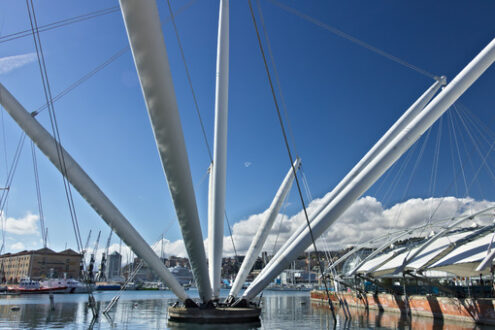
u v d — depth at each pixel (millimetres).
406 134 19516
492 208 26031
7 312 30281
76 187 16500
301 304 45281
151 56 9305
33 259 119000
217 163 25953
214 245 25219
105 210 16844
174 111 10688
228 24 27484
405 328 20250
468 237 25391
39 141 15945
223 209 25594
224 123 26500
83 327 20750
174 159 11781
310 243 18469
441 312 25375
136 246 17922
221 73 26875
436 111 20156
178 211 13953
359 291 38719
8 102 15523
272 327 20578
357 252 45312
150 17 8680
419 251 25562
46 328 20344
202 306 22234
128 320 24547
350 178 25609
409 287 33375
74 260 125438
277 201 28609
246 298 22484
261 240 27078
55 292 78938
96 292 94188
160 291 109812
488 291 25625
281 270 20062
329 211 18109
